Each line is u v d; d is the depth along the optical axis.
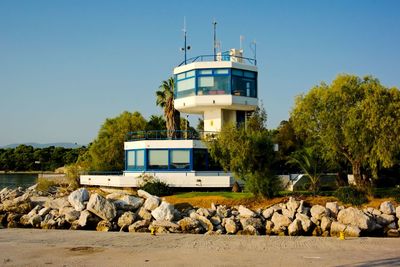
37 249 24.11
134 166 48.09
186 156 46.00
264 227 33.03
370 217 33.12
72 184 55.56
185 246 25.12
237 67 49.56
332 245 25.45
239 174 40.16
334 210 34.09
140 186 44.94
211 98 48.81
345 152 41.38
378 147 37.78
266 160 39.69
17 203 39.72
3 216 38.16
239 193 41.78
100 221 34.06
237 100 49.06
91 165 63.59
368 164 40.84
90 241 26.97
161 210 33.84
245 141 39.03
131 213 34.28
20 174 129.50
